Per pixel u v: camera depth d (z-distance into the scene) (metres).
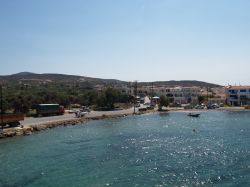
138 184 35.09
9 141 63.75
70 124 94.25
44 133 75.88
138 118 116.06
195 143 59.81
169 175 38.34
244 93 176.50
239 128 80.88
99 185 34.97
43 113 113.19
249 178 36.28
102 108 156.12
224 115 123.62
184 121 102.50
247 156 47.16
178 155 49.44
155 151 52.78
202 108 159.62
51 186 34.81
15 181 36.81
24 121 94.19
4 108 101.12
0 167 43.12
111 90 156.12
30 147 57.06
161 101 161.50
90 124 96.12
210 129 80.50
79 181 36.47
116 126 90.19
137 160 46.41
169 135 71.06
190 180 36.19
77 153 51.62
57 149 55.09
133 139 65.75
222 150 52.34
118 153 51.44
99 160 46.56
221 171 39.50
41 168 42.22
